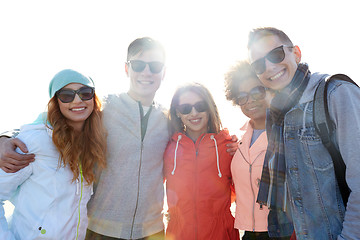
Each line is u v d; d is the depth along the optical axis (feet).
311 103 5.48
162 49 9.33
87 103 7.23
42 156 6.48
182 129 10.28
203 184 8.89
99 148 7.62
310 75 5.79
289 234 7.18
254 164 8.29
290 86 5.97
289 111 5.88
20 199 6.40
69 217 6.61
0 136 6.37
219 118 10.08
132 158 8.57
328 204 5.26
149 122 9.20
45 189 6.40
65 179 6.70
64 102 6.86
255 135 8.98
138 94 9.29
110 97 9.29
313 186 5.45
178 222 8.84
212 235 8.52
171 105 9.95
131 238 8.43
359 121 4.69
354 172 4.69
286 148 5.95
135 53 9.07
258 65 6.28
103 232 8.39
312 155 5.44
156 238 9.09
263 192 7.05
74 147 6.95
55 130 6.67
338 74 5.26
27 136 6.41
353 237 4.62
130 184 8.48
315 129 5.29
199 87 9.51
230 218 8.93
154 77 9.16
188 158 9.14
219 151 9.21
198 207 8.71
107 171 8.49
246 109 8.97
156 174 9.05
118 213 8.39
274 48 6.00
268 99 8.47
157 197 9.11
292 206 5.85
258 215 8.11
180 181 8.96
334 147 5.15
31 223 6.21
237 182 8.70
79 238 6.95
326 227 5.28
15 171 6.03
